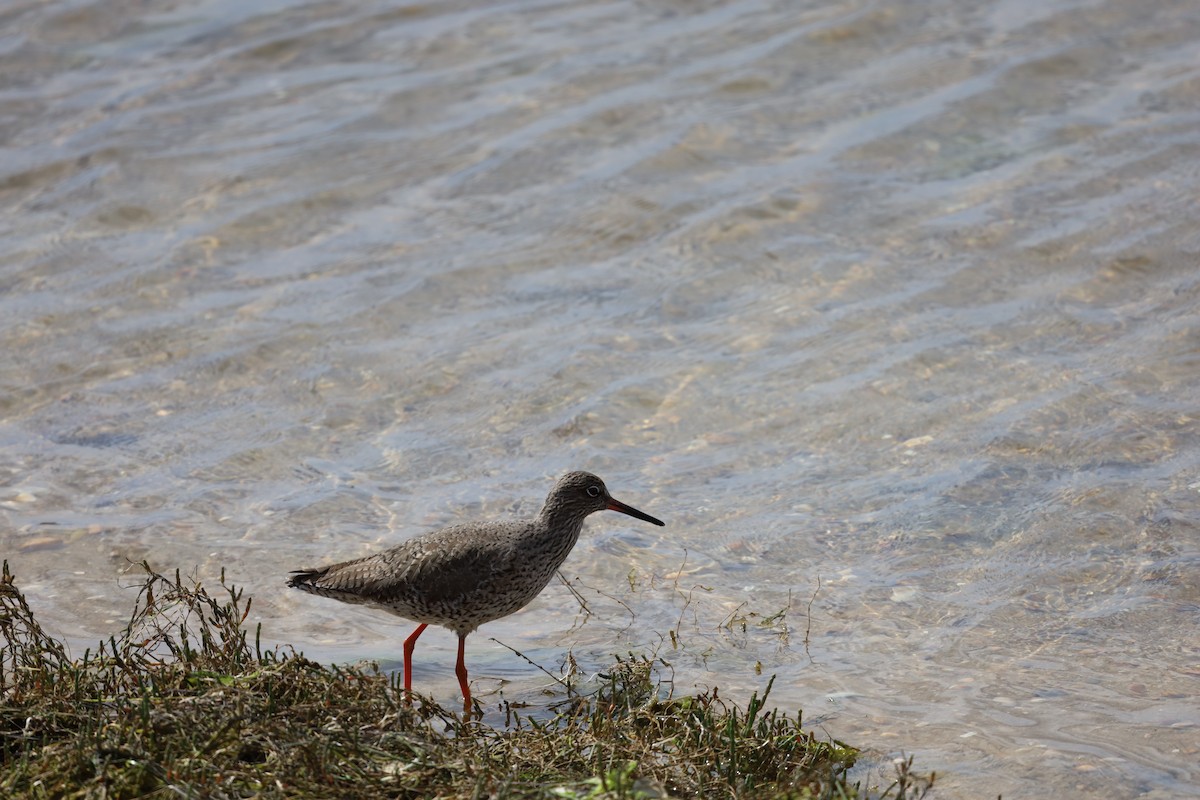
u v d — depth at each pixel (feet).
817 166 62.54
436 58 74.18
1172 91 65.57
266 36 77.36
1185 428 44.14
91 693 28.86
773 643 35.50
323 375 50.75
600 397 48.93
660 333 52.75
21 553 40.22
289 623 37.60
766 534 41.06
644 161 63.82
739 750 28.32
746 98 68.28
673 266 57.06
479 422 47.93
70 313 54.80
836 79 69.46
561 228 59.77
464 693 33.32
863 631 35.83
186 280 57.11
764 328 52.65
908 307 53.01
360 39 76.79
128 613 37.27
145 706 26.63
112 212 62.08
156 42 77.56
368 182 63.77
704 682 33.47
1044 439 44.45
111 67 75.00
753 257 57.11
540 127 66.80
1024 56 69.51
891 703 32.17
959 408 46.75
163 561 40.04
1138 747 29.76
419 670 35.65
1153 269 53.62
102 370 51.24
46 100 71.72
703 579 39.04
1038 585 37.37
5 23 79.05
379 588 34.47
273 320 54.13
